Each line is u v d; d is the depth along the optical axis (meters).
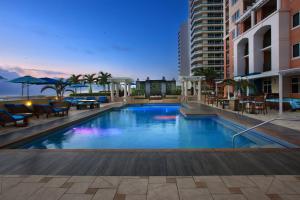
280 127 9.03
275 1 20.77
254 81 22.75
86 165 4.67
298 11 16.34
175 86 41.19
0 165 4.71
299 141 6.62
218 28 86.38
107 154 5.45
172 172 4.23
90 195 3.31
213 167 4.47
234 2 30.44
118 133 10.72
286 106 15.72
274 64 18.28
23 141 7.61
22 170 4.41
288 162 4.73
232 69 30.62
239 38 26.50
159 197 3.23
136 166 4.59
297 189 3.44
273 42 18.36
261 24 20.55
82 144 8.69
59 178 3.98
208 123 13.33
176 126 12.49
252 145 8.34
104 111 18.67
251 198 3.16
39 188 3.57
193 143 8.80
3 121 9.62
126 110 21.97
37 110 13.20
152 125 12.95
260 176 3.98
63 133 10.70
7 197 3.27
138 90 41.28
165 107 25.66
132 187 3.58
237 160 4.89
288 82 17.88
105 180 3.88
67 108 15.14
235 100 16.59
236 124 10.83
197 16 88.50
